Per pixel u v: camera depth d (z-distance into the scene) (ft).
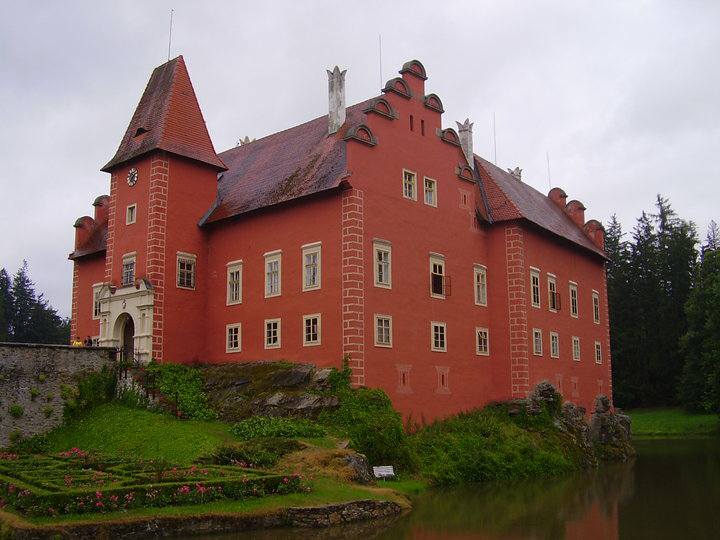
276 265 123.24
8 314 326.03
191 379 118.42
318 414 101.76
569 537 69.51
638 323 268.21
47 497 60.75
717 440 198.90
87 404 113.60
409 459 102.22
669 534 71.36
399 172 122.42
